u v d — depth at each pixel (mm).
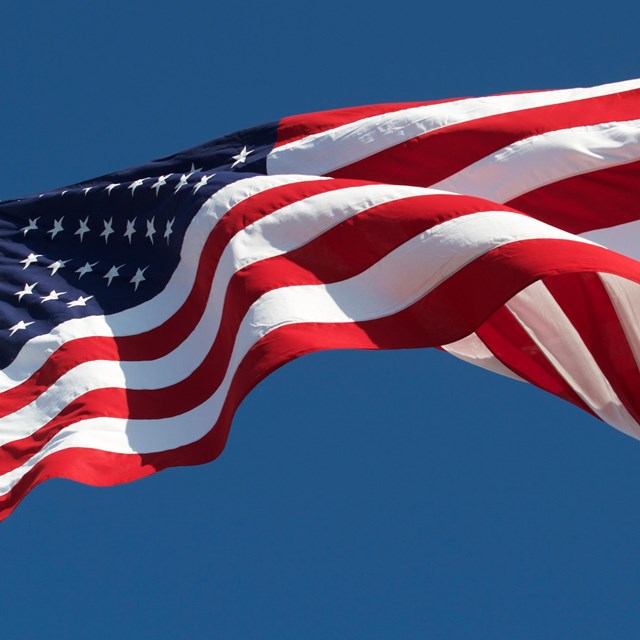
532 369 16094
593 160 17422
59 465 14898
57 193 19547
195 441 15328
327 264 15531
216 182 17656
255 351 14094
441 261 14750
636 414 15609
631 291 15719
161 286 17656
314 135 18719
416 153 18031
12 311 17844
